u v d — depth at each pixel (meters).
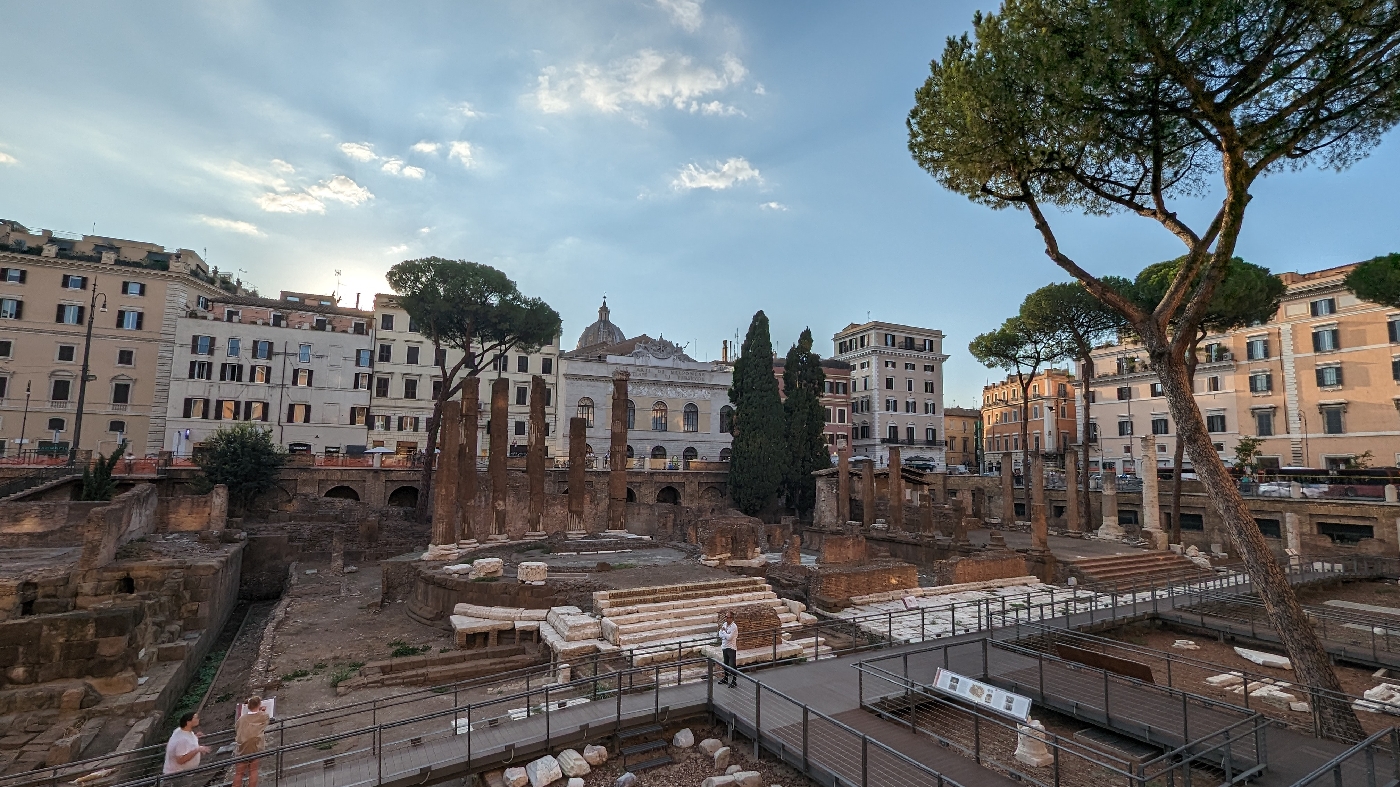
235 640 27.00
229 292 81.81
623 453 41.31
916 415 91.31
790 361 68.88
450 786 12.72
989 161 18.78
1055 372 95.62
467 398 36.50
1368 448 55.50
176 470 46.94
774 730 13.48
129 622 18.73
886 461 88.12
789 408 67.06
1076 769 13.11
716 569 27.41
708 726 14.59
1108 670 15.39
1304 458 59.31
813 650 19.91
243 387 64.19
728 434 78.81
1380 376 55.16
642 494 64.38
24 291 61.38
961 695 13.19
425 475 50.34
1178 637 24.36
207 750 11.66
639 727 13.86
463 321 54.69
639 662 18.44
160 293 65.25
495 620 22.78
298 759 14.02
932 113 19.56
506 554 32.28
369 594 30.94
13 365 60.34
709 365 78.88
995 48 17.78
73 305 62.69
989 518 58.22
